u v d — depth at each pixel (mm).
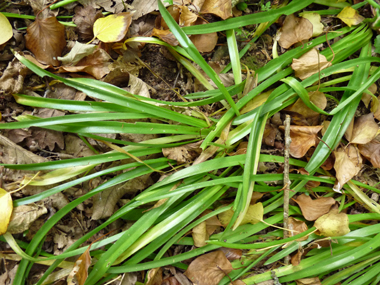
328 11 494
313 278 471
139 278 464
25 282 439
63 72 459
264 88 461
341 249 480
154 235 438
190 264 458
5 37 445
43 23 449
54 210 446
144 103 433
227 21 466
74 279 443
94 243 436
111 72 454
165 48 475
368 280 480
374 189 476
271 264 480
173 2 475
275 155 475
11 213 418
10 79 445
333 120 471
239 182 458
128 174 439
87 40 474
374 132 469
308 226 480
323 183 493
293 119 485
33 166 421
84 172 457
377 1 501
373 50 503
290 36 483
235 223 445
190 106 456
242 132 461
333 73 471
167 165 453
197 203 447
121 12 472
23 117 432
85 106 432
